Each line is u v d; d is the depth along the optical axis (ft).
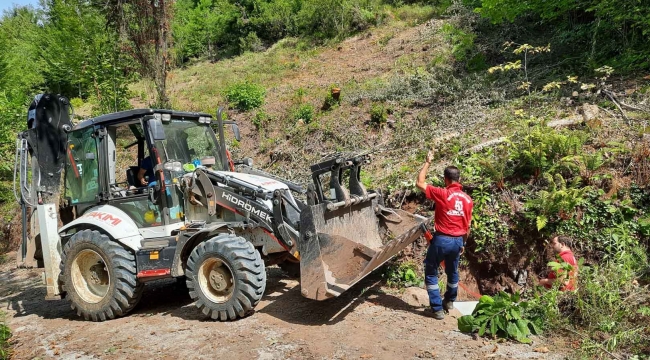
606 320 15.44
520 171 23.27
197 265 18.03
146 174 21.39
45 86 57.41
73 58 45.32
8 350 17.04
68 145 21.81
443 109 33.83
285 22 74.90
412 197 24.54
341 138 35.24
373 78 44.80
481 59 38.83
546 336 15.61
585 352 14.24
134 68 43.37
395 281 21.09
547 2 35.01
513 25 41.52
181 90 58.34
